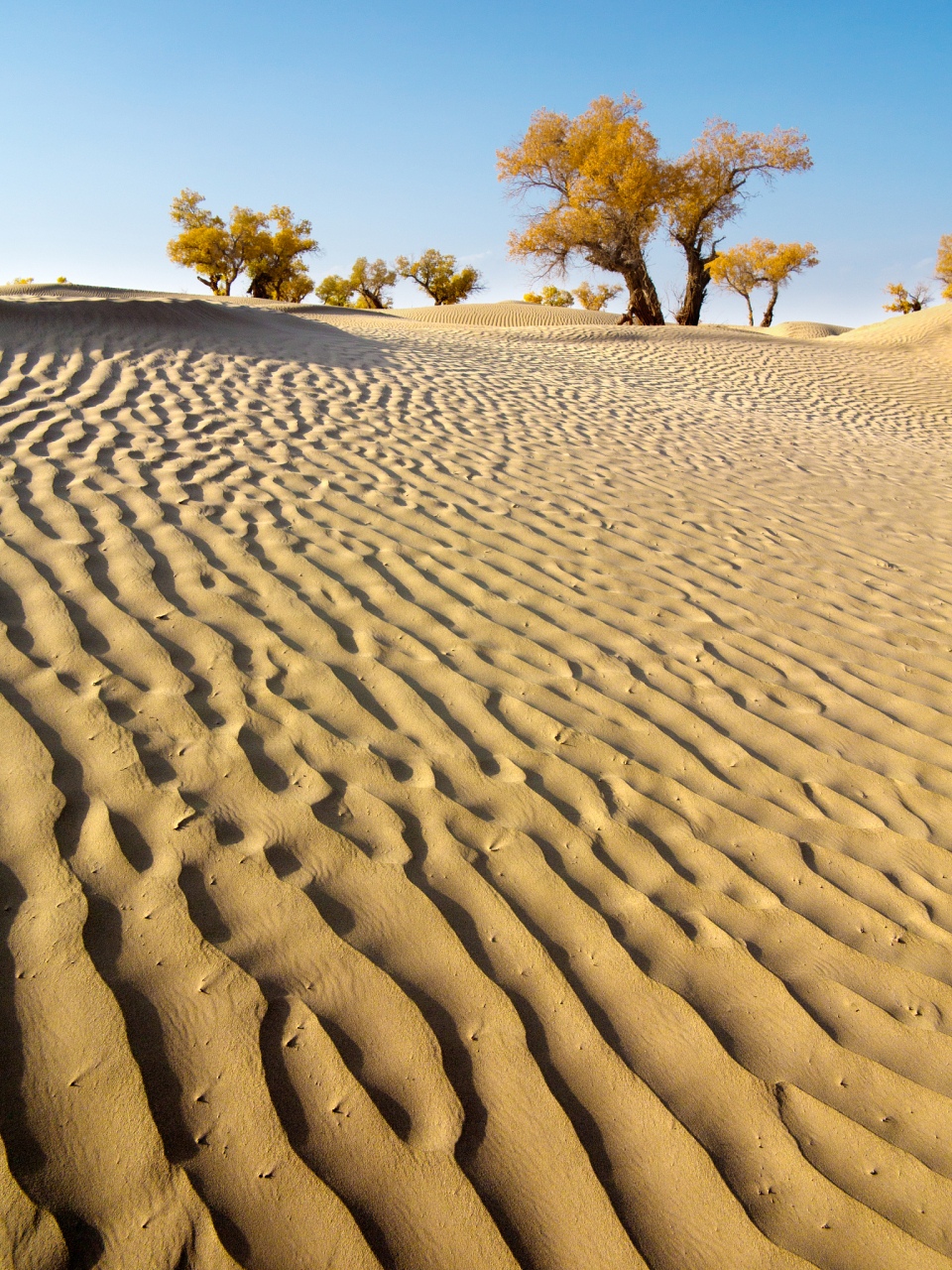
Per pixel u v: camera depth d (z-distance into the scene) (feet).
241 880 6.07
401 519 13.42
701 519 16.22
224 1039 4.97
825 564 14.67
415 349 35.53
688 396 35.04
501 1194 4.44
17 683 7.76
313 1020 5.19
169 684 8.13
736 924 6.40
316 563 11.30
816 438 29.19
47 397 17.04
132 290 67.46
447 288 164.76
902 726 9.45
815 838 7.46
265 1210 4.18
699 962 6.02
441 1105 4.82
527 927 6.10
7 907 5.55
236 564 10.82
